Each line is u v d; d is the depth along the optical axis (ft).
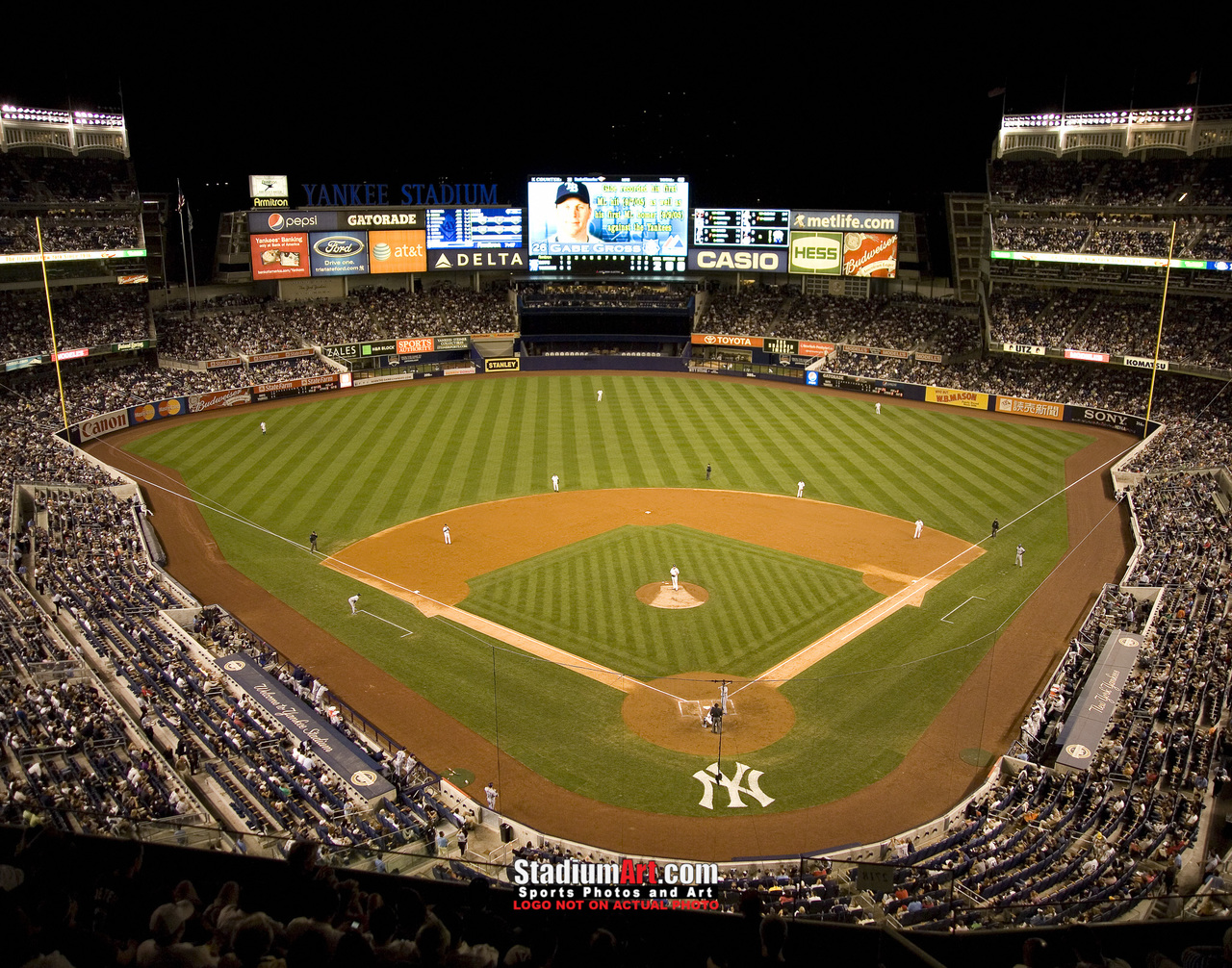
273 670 116.57
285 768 94.53
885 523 172.86
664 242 315.37
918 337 288.10
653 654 124.26
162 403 241.14
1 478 166.50
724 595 142.31
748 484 194.90
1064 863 77.82
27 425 205.57
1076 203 261.24
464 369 305.53
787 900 63.52
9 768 81.66
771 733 107.34
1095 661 117.29
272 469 202.28
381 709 111.86
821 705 112.88
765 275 335.06
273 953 23.72
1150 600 135.23
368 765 95.91
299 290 311.06
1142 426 227.81
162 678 108.78
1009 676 119.85
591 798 96.02
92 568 139.85
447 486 192.24
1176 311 247.50
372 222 304.71
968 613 137.28
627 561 154.81
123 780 81.92
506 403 263.29
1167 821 81.51
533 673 119.96
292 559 156.15
